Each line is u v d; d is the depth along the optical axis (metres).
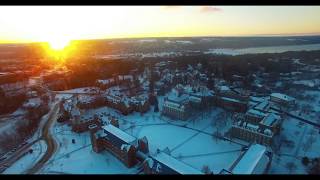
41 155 172.00
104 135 174.88
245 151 148.25
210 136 193.62
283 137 184.25
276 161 156.75
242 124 183.50
